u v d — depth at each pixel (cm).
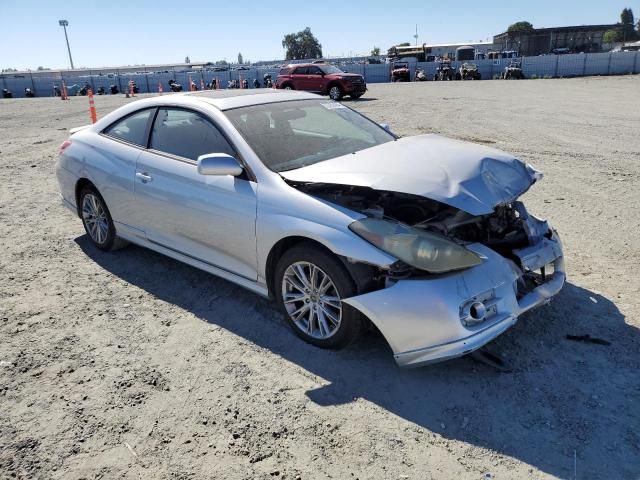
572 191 681
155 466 250
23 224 604
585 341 339
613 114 1473
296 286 345
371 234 298
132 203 445
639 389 293
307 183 330
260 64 10519
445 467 245
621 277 427
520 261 329
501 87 2828
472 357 327
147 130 445
